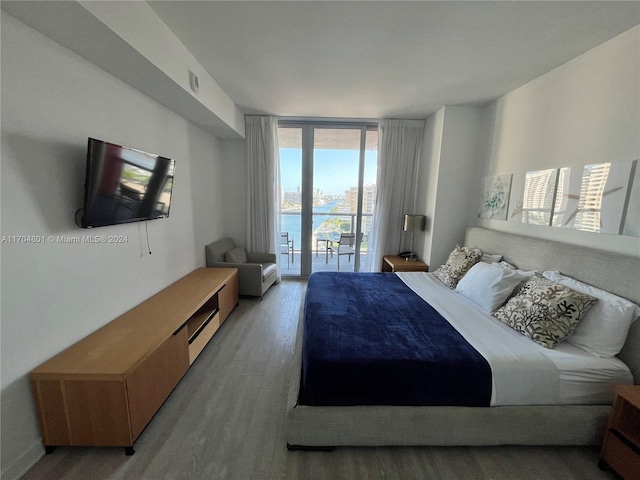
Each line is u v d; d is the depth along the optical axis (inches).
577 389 59.3
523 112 105.4
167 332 70.9
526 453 60.9
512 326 74.2
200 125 128.3
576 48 78.3
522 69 92.8
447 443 60.1
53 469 55.0
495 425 59.1
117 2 55.1
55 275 59.6
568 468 57.6
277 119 159.3
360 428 59.1
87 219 63.7
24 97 52.3
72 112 62.5
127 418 56.6
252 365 90.2
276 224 170.7
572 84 84.3
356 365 58.9
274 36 77.5
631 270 63.5
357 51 84.9
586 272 74.2
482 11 65.3
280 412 70.8
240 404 73.2
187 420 67.7
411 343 66.1
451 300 95.3
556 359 61.1
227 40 79.8
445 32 74.0
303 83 109.7
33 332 55.3
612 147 72.1
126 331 71.0
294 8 65.5
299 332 90.4
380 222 164.9
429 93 117.4
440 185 139.3
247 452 59.7
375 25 71.7
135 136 84.7
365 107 138.0
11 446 52.2
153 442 61.5
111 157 67.8
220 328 114.9
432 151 146.7
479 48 81.5
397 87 111.9
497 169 120.7
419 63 91.7
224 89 117.4
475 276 96.7
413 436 59.6
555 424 59.1
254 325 117.9
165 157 98.0
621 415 53.9
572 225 83.2
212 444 61.4
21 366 53.3
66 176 61.7
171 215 108.0
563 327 65.7
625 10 62.3
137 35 61.6
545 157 94.7
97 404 55.9
